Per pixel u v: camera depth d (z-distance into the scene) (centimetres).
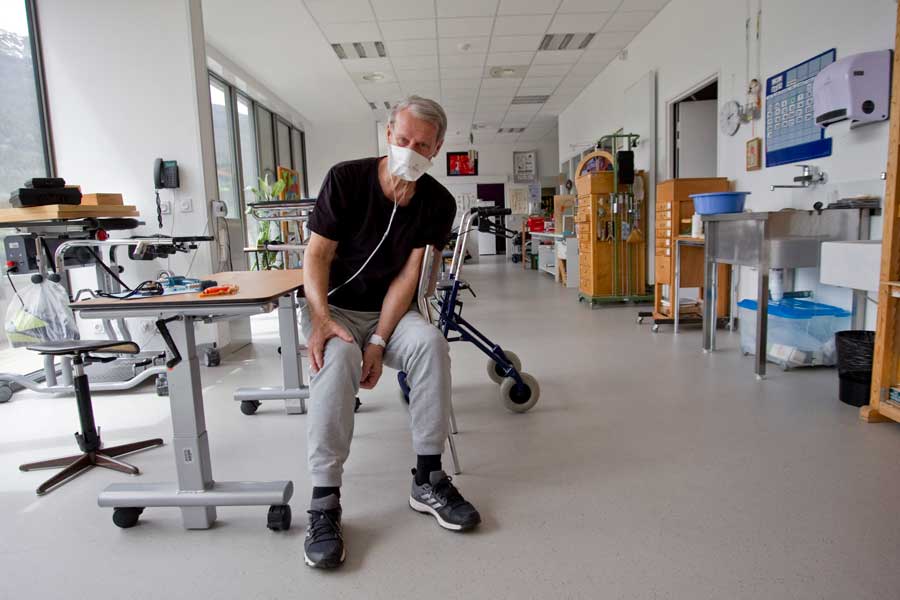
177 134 381
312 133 1003
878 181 284
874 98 276
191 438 155
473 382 304
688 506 162
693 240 383
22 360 395
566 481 181
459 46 632
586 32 600
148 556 147
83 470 204
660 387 281
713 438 212
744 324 344
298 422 250
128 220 329
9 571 142
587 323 476
